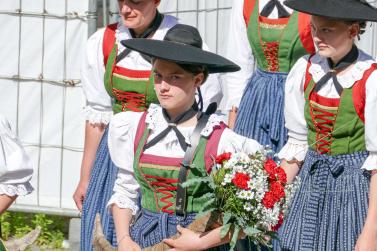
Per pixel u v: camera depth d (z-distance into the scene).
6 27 10.38
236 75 9.05
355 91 7.11
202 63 6.24
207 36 10.29
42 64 10.39
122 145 6.76
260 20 8.76
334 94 7.20
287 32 8.61
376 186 7.05
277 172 6.23
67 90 10.39
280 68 8.72
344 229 7.23
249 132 8.73
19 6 10.33
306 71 7.34
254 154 6.31
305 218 7.34
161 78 6.41
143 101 8.05
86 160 8.59
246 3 8.90
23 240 7.09
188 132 6.50
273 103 8.65
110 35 8.20
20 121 10.50
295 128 7.49
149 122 6.59
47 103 10.45
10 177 6.79
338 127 7.21
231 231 6.23
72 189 10.52
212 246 6.28
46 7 10.30
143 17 7.89
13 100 10.48
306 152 7.48
